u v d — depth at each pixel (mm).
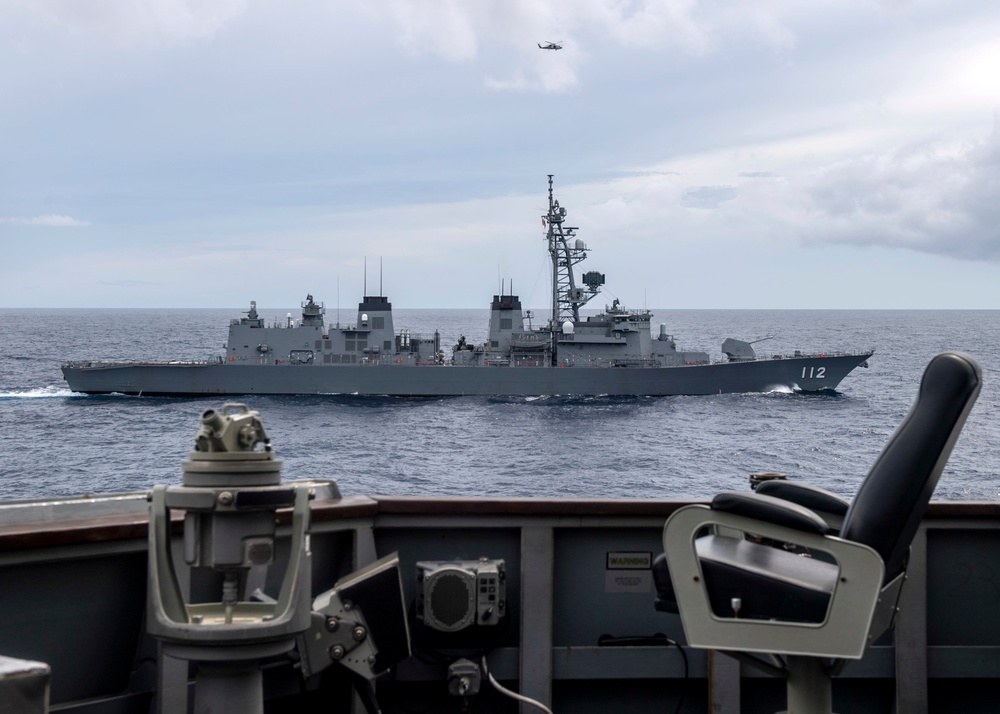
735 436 45406
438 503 4910
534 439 43781
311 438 43531
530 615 4953
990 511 5059
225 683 3178
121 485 34094
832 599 3492
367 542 4879
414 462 38562
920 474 3631
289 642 3191
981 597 5199
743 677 4965
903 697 5070
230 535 3098
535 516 4973
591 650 5012
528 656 4949
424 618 4719
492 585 4758
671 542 3682
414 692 4973
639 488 34375
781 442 44031
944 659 5109
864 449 42656
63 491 33125
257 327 59125
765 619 3607
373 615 4301
